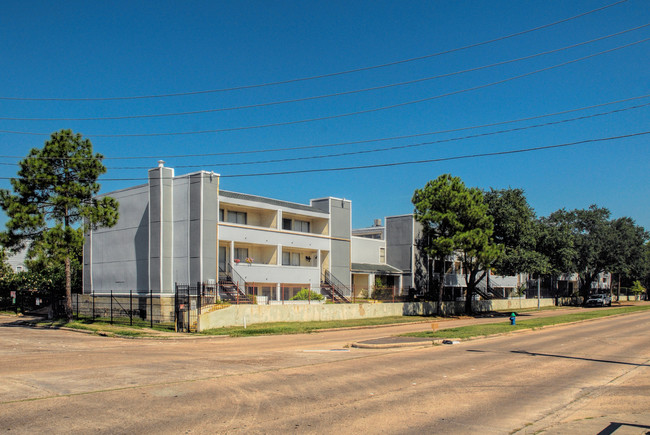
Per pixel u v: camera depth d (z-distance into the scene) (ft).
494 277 238.48
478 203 157.79
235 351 68.64
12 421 30.30
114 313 135.13
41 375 46.78
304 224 165.89
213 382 43.78
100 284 143.74
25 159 109.50
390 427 30.14
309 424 30.48
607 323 128.47
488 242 159.33
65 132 113.39
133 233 136.05
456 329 99.04
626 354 66.64
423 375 48.96
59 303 137.49
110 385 41.96
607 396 40.40
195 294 122.52
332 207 167.84
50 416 31.53
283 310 120.47
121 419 31.01
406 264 190.49
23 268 188.44
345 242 171.53
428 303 168.25
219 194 136.05
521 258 160.66
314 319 128.06
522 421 32.22
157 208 128.67
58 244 109.50
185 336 91.76
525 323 117.08
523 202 168.04
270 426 29.91
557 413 34.53
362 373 49.65
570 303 266.36
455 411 34.55
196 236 124.98
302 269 152.25
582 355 65.31
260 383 43.65
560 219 254.27
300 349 70.69
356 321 129.39
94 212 112.78
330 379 46.06
